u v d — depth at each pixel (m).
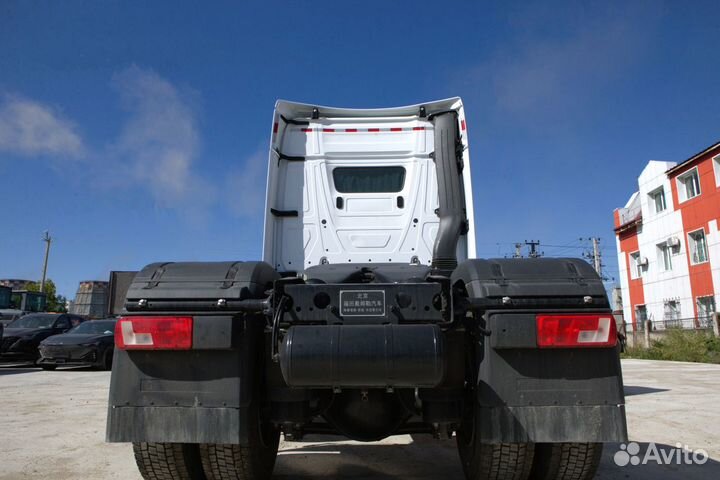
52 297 64.56
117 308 6.60
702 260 26.84
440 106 5.19
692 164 27.11
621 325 19.69
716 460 4.89
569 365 2.93
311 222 4.98
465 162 4.91
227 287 3.09
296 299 3.06
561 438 2.87
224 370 2.97
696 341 20.19
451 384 3.24
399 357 2.82
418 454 5.08
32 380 11.74
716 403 8.04
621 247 34.12
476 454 3.29
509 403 2.90
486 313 2.97
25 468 4.62
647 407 7.67
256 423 3.21
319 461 4.82
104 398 8.80
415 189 5.05
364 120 5.21
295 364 2.86
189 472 3.38
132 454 5.09
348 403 3.54
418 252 4.93
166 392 2.97
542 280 3.06
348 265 4.50
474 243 4.68
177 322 2.95
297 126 5.19
